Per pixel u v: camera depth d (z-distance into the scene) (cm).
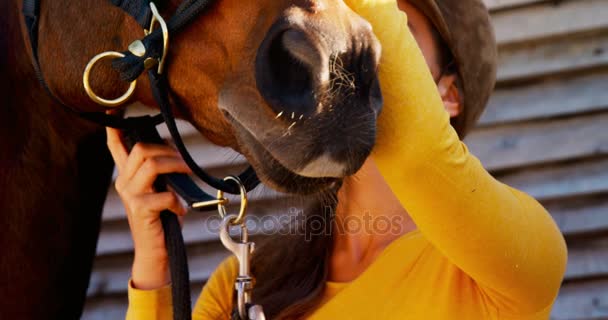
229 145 156
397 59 143
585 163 389
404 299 175
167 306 175
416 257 178
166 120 157
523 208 162
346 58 131
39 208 200
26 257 200
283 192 140
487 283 159
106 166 209
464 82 202
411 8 196
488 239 152
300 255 188
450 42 196
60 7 177
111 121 174
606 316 382
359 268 186
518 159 391
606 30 384
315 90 129
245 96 141
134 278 176
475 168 151
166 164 167
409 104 142
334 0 136
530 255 158
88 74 160
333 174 132
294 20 133
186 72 154
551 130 391
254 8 144
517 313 167
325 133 129
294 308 182
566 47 387
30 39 181
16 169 199
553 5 386
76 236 205
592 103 386
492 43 208
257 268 193
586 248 387
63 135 197
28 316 202
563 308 386
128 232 414
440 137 144
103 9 168
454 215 148
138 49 154
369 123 131
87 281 213
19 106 197
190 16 150
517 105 393
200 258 410
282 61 134
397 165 145
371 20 145
